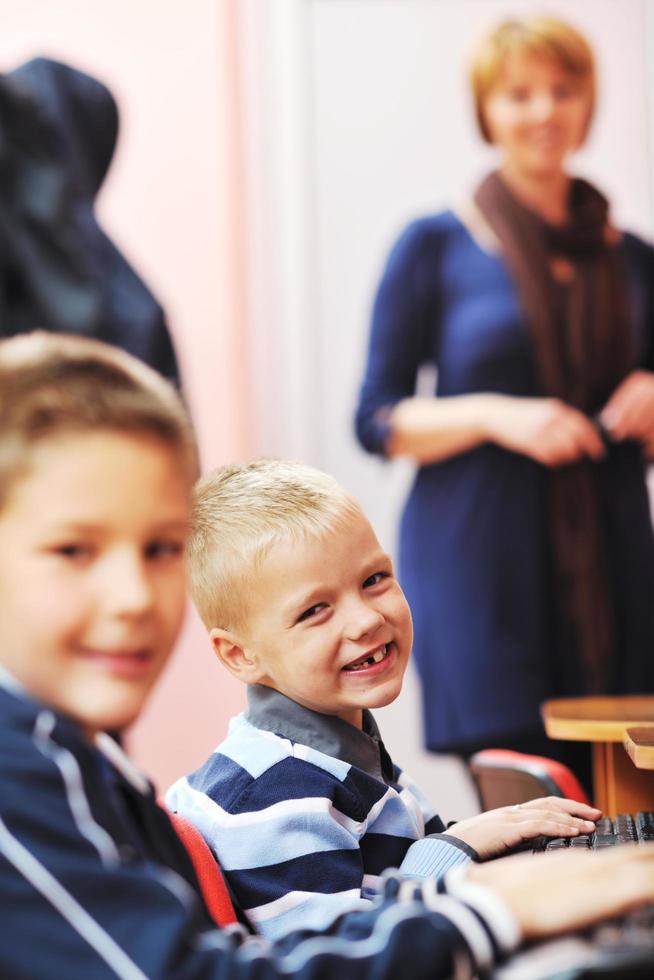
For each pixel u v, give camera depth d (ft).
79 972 2.73
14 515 2.92
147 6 16.48
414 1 15.71
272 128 16.15
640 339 15.23
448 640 15.10
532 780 7.71
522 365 15.14
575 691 14.96
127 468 2.93
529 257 15.23
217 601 5.67
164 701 15.99
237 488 5.78
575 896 3.04
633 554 15.08
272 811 5.15
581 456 15.08
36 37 16.52
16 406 2.94
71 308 12.10
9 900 2.77
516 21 15.39
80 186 12.46
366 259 15.76
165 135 16.40
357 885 5.01
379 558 5.64
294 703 5.59
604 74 15.35
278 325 16.10
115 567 2.93
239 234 16.28
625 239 15.30
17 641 2.94
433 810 6.15
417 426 15.38
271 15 16.15
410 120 15.69
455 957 2.90
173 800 5.69
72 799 2.95
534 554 15.05
